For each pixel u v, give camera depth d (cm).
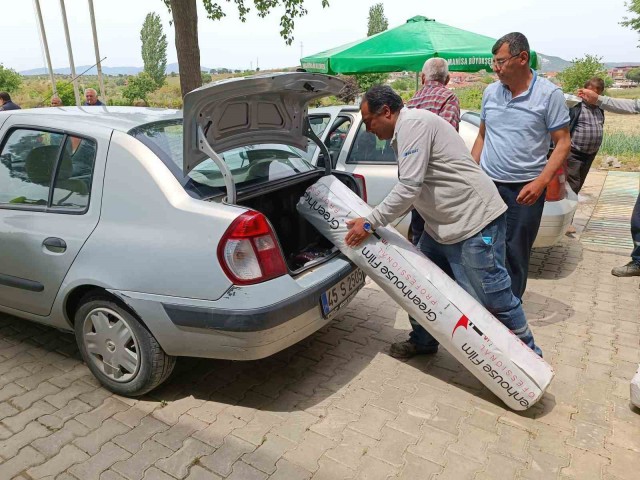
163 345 263
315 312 271
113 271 262
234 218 240
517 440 256
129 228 259
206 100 245
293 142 339
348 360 333
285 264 257
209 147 250
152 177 257
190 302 248
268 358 335
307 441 255
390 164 482
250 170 296
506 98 327
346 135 516
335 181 305
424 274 276
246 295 241
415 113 267
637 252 473
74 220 276
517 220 334
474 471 236
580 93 444
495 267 285
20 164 302
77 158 281
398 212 270
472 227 277
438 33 661
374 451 248
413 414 277
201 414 275
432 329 280
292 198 333
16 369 316
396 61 634
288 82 273
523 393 266
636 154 1191
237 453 246
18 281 298
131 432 259
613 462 241
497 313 293
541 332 369
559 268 501
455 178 272
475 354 271
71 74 1073
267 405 284
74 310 296
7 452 244
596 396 292
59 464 237
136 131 277
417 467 238
